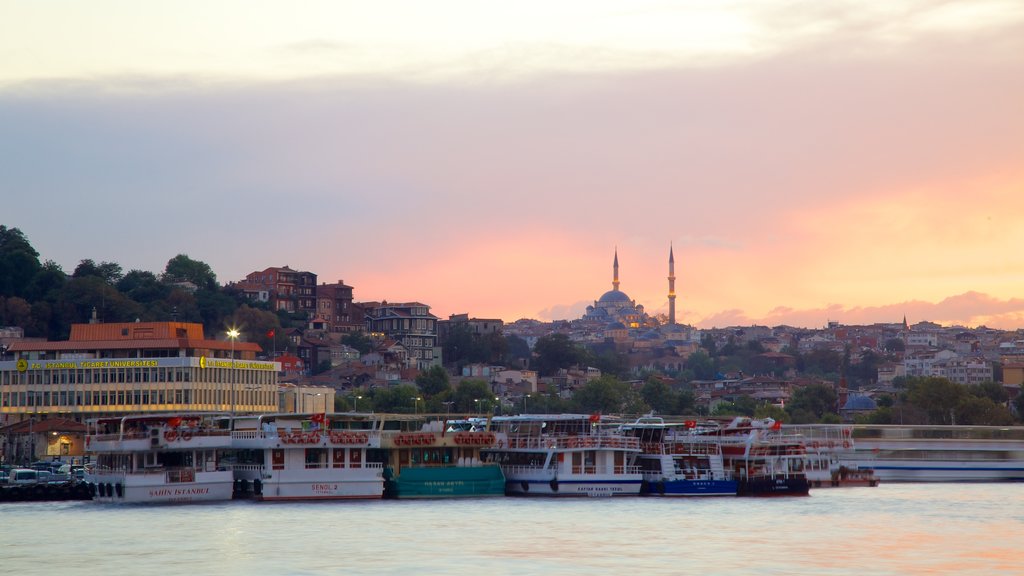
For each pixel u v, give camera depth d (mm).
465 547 149125
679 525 170750
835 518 181875
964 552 150875
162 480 190750
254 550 146125
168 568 135625
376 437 198250
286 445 192875
